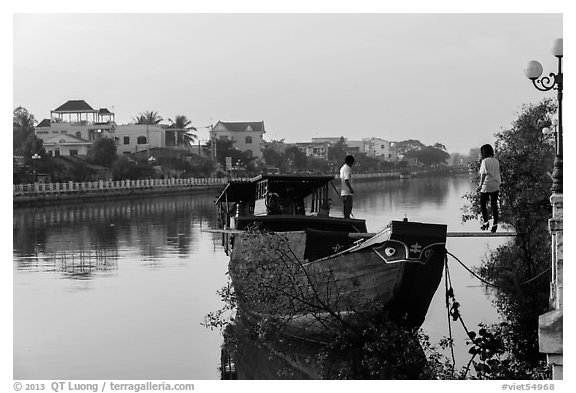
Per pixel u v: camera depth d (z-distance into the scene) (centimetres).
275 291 1407
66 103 9775
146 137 9481
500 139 1823
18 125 7412
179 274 2619
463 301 2042
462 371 1416
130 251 3284
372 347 1332
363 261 1406
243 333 1720
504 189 1755
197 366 1521
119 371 1493
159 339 1725
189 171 9188
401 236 1356
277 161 11456
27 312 2023
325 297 1458
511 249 2059
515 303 1753
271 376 1438
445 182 11294
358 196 7188
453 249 3012
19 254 3203
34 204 5972
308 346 1536
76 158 7850
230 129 11594
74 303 2136
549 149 1808
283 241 1466
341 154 13375
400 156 16688
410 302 1398
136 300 2155
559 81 1323
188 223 4659
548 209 1720
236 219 1841
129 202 6725
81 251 3294
